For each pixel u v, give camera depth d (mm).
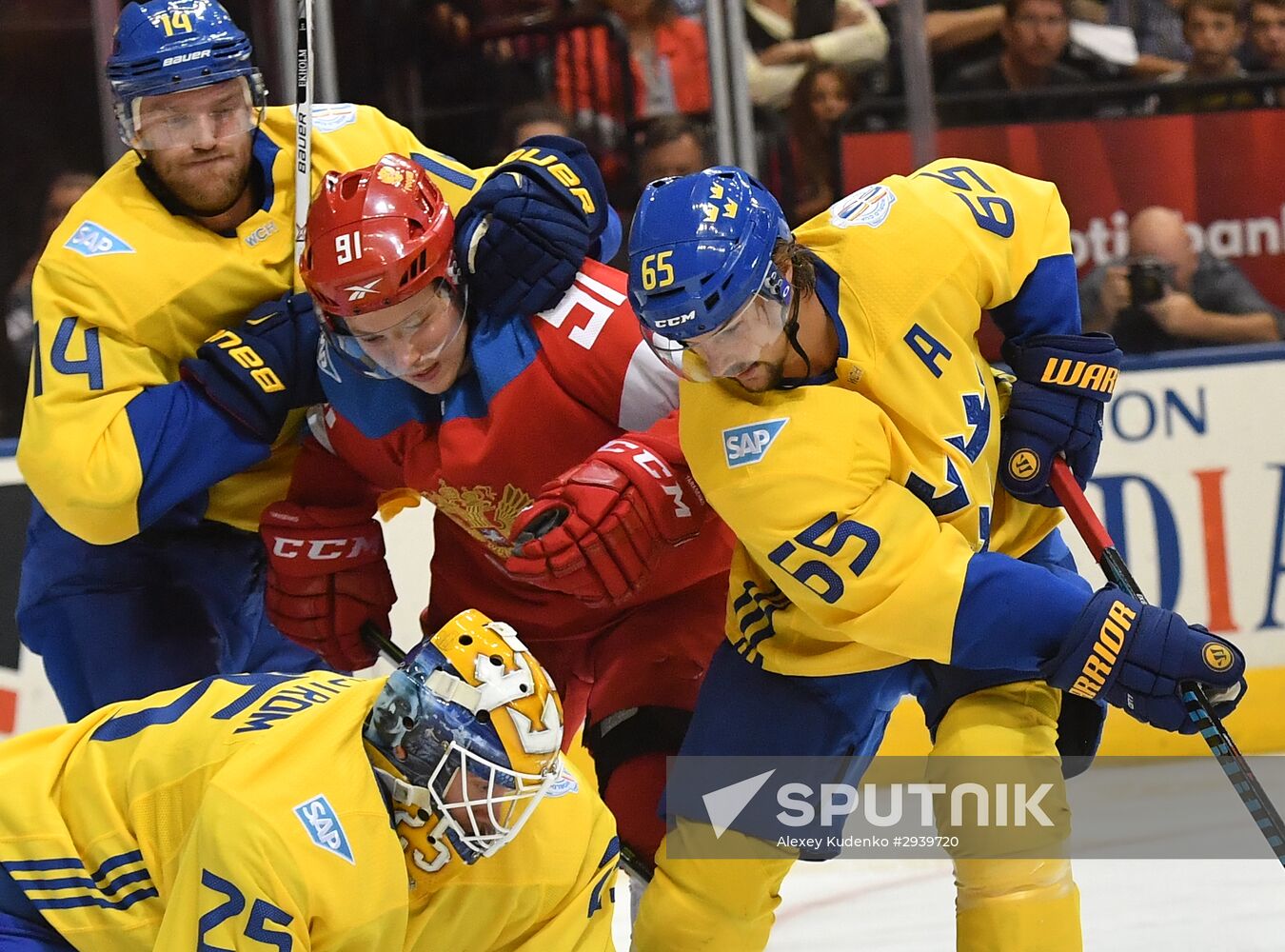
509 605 7195
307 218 6398
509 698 5074
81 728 5789
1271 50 11609
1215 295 11766
